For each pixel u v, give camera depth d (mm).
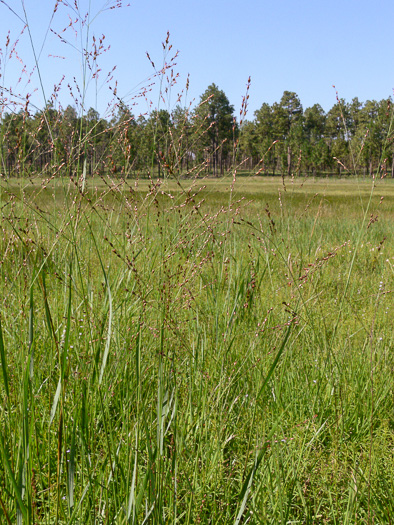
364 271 5680
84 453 1874
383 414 2734
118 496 1797
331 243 7918
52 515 1823
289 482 2014
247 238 5449
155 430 2104
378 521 1855
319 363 3148
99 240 3863
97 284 3408
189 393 2367
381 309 4199
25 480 1581
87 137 2686
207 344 3049
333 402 2785
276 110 113062
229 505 1968
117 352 2611
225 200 16750
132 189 3115
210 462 2156
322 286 4766
